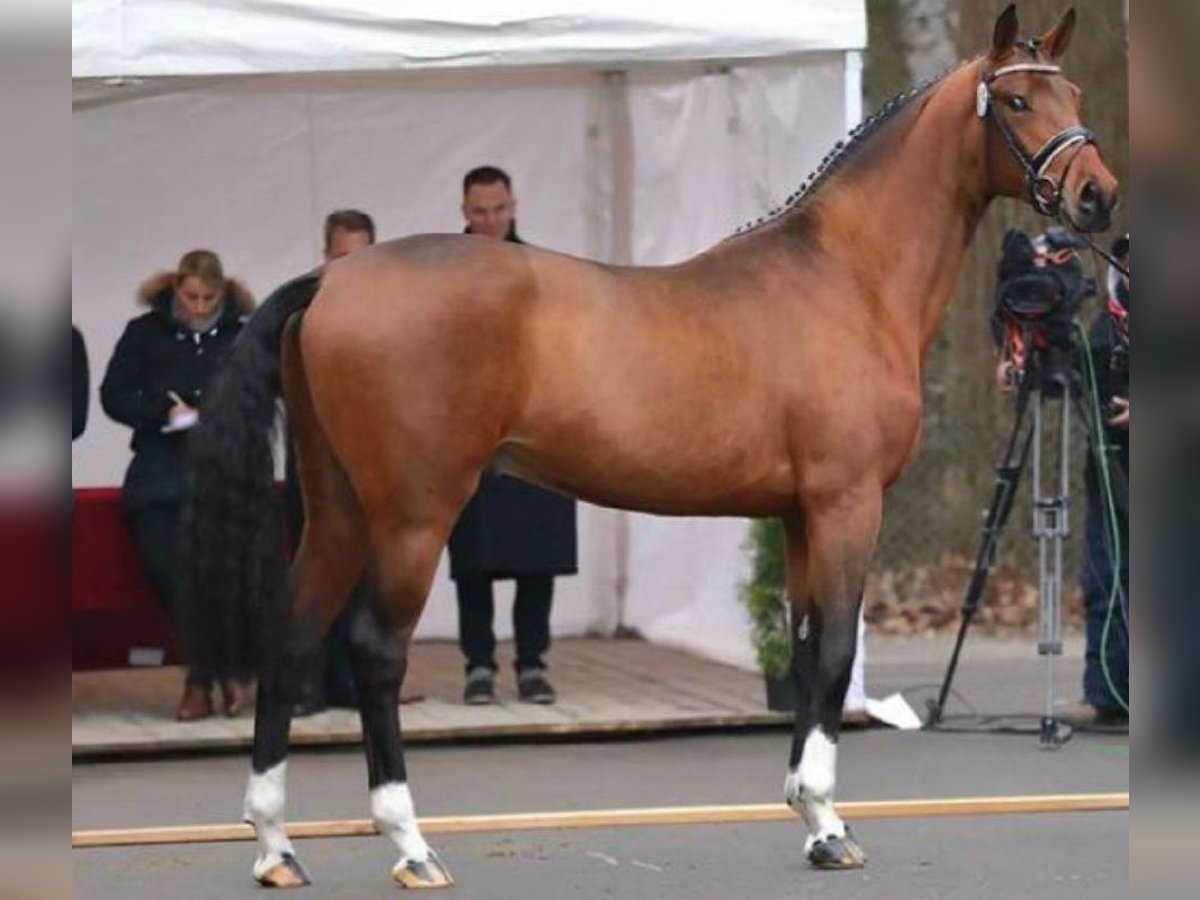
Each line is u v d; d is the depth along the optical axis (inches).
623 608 698.8
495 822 443.8
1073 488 747.4
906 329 414.9
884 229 416.2
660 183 649.6
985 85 416.2
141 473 553.3
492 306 380.8
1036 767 509.0
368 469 380.2
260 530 375.2
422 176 674.8
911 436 411.2
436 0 501.7
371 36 498.0
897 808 456.1
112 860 419.8
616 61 510.3
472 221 550.6
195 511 375.6
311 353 380.5
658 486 394.6
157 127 655.8
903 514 757.3
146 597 557.0
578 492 396.2
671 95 636.7
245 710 565.6
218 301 564.7
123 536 556.7
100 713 567.5
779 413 399.5
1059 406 642.8
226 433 375.6
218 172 661.9
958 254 424.5
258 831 396.2
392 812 390.6
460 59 501.7
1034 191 414.0
